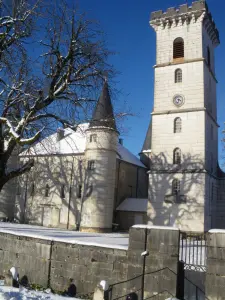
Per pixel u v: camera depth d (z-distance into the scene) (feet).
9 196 179.11
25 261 61.72
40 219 165.58
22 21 52.06
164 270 45.83
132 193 174.50
